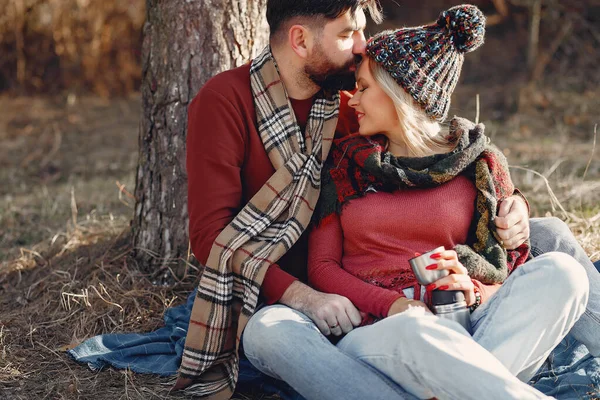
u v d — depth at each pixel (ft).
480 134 8.41
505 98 24.63
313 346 7.41
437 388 6.93
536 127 22.30
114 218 14.33
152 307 10.75
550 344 7.55
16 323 10.56
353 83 8.78
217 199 8.43
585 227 12.40
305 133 8.82
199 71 10.90
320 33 8.32
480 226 8.27
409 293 8.02
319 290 8.36
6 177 19.67
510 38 28.25
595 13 27.12
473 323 7.78
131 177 18.67
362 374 7.25
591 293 8.41
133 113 26.78
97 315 10.58
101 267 11.50
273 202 8.46
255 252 8.25
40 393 8.77
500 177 8.45
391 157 8.34
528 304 7.35
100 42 28.73
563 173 17.02
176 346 9.42
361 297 7.98
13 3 27.78
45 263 12.40
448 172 8.13
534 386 8.46
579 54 26.71
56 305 11.02
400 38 8.20
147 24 11.23
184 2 10.77
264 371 7.97
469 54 27.94
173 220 11.23
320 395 7.29
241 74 8.79
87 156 21.75
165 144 11.14
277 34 8.57
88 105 27.61
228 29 10.85
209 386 8.43
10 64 28.50
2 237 14.42
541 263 7.39
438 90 8.27
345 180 8.51
